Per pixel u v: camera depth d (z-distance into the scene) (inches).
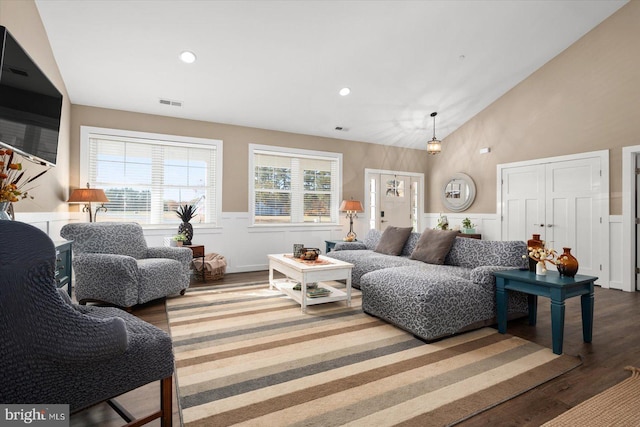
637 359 79.2
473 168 233.3
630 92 158.1
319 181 227.0
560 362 77.2
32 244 32.0
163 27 123.3
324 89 174.6
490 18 146.4
